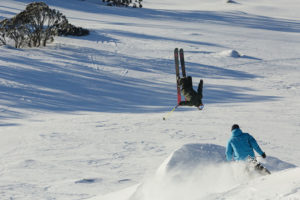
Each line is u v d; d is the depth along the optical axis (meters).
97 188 9.03
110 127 18.48
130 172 10.66
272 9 177.75
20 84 34.16
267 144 15.36
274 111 26.08
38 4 58.25
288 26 118.31
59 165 11.54
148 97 35.09
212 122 20.67
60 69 42.91
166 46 65.56
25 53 50.88
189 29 90.50
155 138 15.90
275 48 71.31
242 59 59.81
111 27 81.44
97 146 14.33
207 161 8.44
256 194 4.53
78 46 60.22
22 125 20.20
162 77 45.38
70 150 13.61
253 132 18.06
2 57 45.38
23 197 8.33
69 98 31.84
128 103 32.09
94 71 44.47
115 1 146.00
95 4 139.50
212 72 50.38
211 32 87.88
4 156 12.80
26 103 28.47
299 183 4.46
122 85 39.22
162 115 23.92
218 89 40.50
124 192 7.61
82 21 89.06
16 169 11.02
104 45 62.81
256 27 108.31
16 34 57.09
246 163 8.66
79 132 17.11
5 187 9.16
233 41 76.56
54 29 62.72
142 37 72.62
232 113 24.77
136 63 51.53
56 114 25.66
